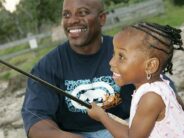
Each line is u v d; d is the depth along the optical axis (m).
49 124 2.52
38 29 14.21
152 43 1.96
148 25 2.01
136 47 1.96
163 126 1.98
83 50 2.61
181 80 5.02
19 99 6.08
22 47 12.99
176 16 12.58
